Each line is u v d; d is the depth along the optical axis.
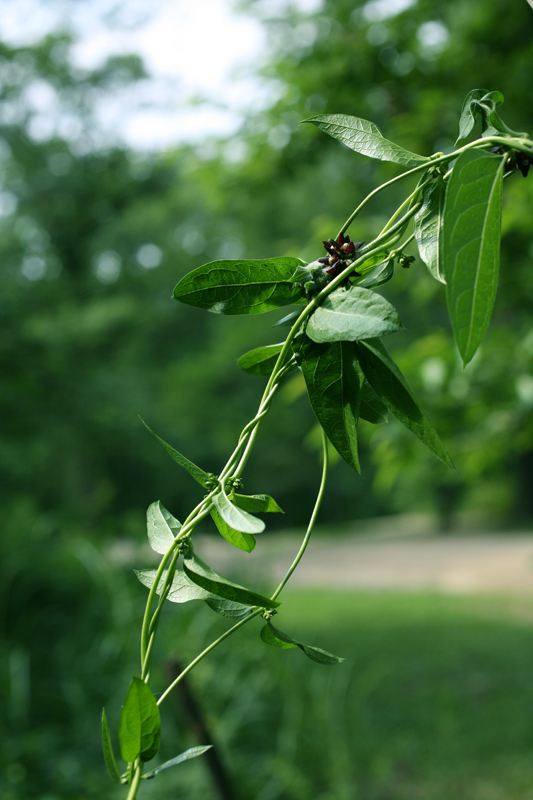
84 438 10.28
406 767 3.72
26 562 4.55
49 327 13.84
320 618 7.86
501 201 0.49
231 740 3.36
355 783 3.52
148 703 0.47
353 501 24.67
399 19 4.12
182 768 3.16
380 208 8.22
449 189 0.48
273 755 3.34
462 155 0.49
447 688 5.14
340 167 6.25
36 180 17.56
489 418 2.77
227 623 3.68
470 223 0.48
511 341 2.64
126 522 4.93
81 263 19.92
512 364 2.59
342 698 3.90
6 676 3.75
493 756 3.80
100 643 3.88
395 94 4.29
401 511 25.20
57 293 15.47
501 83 3.81
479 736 4.12
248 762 3.27
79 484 16.72
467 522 20.34
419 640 6.72
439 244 0.57
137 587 4.18
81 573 4.62
